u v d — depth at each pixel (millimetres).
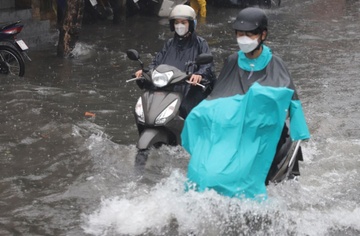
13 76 12992
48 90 11898
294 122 6574
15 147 8664
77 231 6180
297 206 6629
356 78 13609
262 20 6598
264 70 6785
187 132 6723
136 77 8188
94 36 18812
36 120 9859
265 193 6406
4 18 16984
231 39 18984
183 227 6156
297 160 7078
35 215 6570
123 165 8055
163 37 19109
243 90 6785
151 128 7918
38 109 10430
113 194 7078
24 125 9602
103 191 7176
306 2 29641
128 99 11516
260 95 6344
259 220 6234
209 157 6418
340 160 8273
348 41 18781
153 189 7094
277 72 6754
